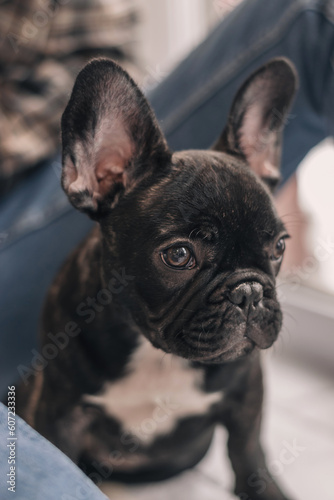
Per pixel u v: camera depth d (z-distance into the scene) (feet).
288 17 1.89
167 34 3.26
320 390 2.99
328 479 2.34
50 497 1.04
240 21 1.99
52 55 2.52
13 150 2.32
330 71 1.86
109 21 2.56
